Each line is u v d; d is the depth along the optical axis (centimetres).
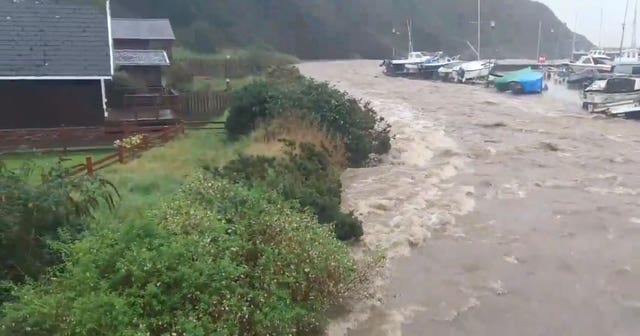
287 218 914
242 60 5812
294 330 772
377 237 1262
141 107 2602
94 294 652
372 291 1022
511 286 1069
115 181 1438
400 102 3703
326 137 1784
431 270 1127
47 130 2042
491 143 2323
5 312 662
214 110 2819
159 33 4606
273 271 808
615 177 1784
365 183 1675
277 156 1524
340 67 6950
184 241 750
